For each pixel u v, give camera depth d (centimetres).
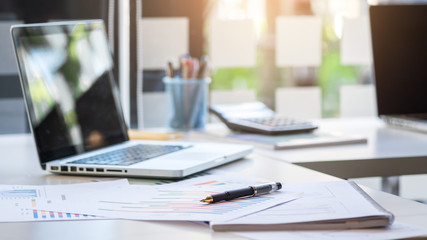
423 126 173
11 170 120
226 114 173
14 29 117
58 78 126
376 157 134
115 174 111
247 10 205
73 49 133
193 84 177
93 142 131
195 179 108
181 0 198
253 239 74
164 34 197
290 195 93
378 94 187
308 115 216
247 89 208
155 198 94
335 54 217
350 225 78
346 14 216
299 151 142
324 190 95
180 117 178
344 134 160
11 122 186
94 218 84
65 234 77
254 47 207
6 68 183
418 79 190
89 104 133
